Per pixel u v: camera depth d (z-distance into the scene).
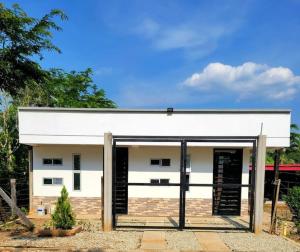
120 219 10.74
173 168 11.51
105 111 10.83
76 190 11.71
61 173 11.73
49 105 19.42
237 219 10.82
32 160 11.80
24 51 10.16
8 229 9.09
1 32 9.83
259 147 8.74
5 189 12.77
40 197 11.71
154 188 11.52
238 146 10.69
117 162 11.66
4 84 10.72
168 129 10.72
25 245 7.46
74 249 7.20
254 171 8.82
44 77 11.69
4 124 17.92
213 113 10.66
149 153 11.55
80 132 10.86
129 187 11.57
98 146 11.58
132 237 8.22
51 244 7.55
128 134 10.77
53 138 10.88
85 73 25.92
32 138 10.88
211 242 7.86
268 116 10.55
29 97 17.58
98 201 11.64
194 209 11.45
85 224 9.66
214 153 11.52
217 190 11.55
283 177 17.95
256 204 8.75
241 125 10.61
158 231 8.89
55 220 8.45
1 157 17.12
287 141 10.48
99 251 7.09
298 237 8.75
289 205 10.58
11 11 9.78
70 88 24.59
